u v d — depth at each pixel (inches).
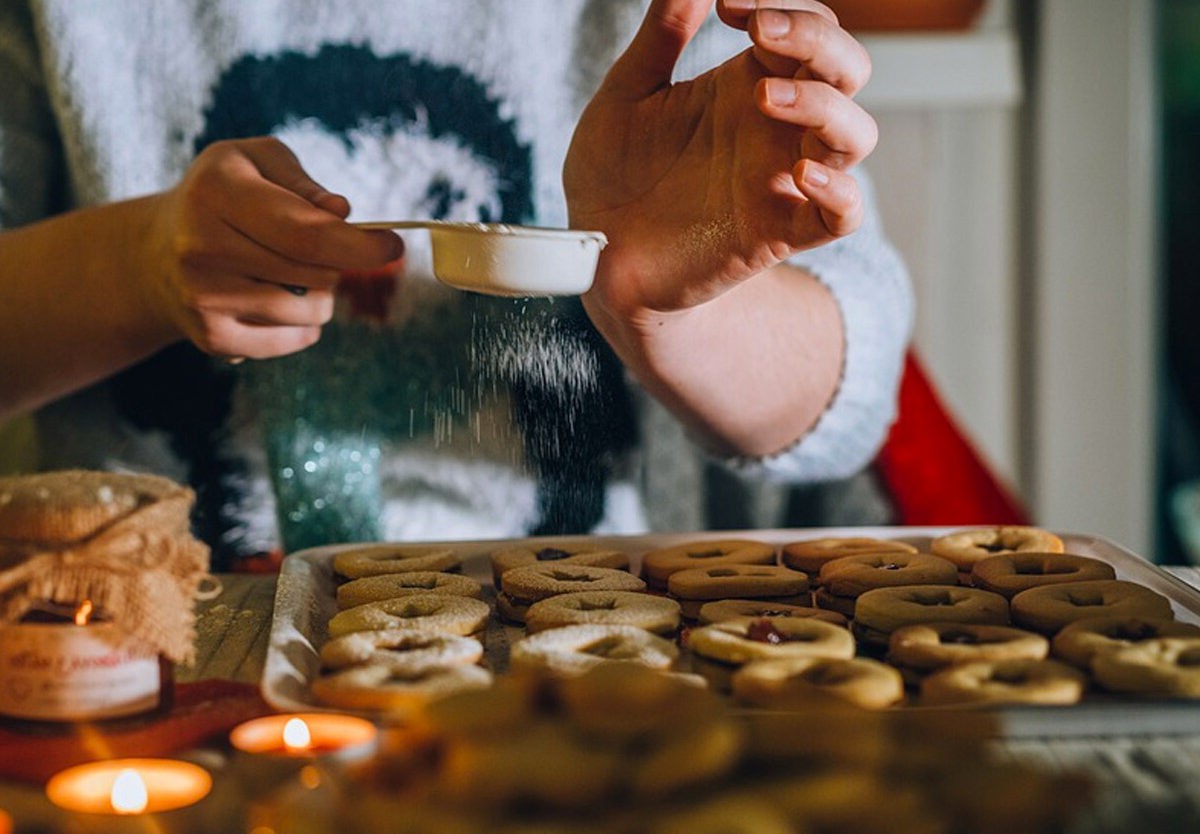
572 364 39.2
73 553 24.5
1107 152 60.6
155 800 23.0
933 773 22.0
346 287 39.7
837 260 41.1
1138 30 59.7
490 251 29.1
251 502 41.1
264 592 32.5
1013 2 59.9
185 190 31.2
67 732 24.7
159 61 41.1
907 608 29.8
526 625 30.5
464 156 41.1
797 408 39.6
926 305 62.0
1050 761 24.2
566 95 41.5
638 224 33.3
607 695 22.4
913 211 61.3
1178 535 65.3
